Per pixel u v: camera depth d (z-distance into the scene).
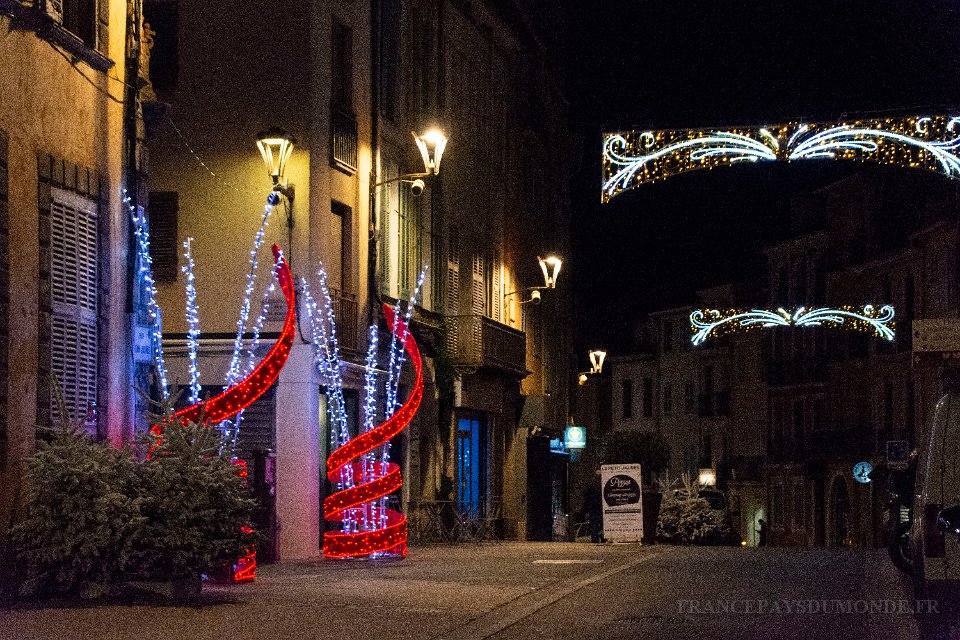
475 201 40.19
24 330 16.39
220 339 27.47
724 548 30.22
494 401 41.25
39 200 16.86
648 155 21.95
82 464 15.35
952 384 12.66
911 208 64.56
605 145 22.09
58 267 17.47
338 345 28.77
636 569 21.66
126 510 15.31
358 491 24.19
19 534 15.28
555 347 51.12
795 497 74.94
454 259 38.06
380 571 21.12
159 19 28.19
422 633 13.13
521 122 45.97
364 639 12.66
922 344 25.14
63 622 13.45
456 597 16.59
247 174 27.72
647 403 91.88
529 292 46.72
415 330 34.28
